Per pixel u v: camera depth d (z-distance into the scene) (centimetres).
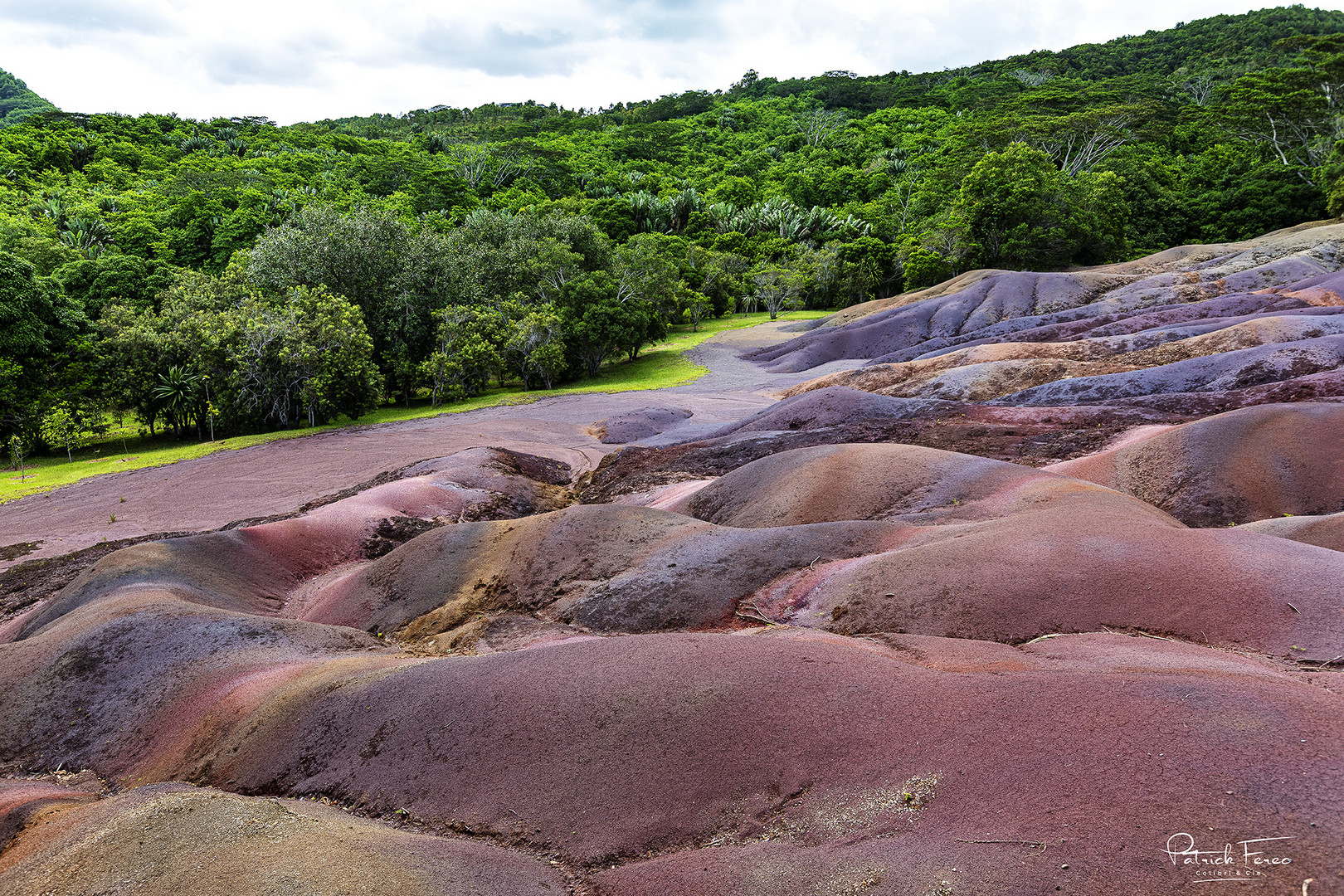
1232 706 582
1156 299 5116
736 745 669
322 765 800
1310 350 2711
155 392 4309
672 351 7025
